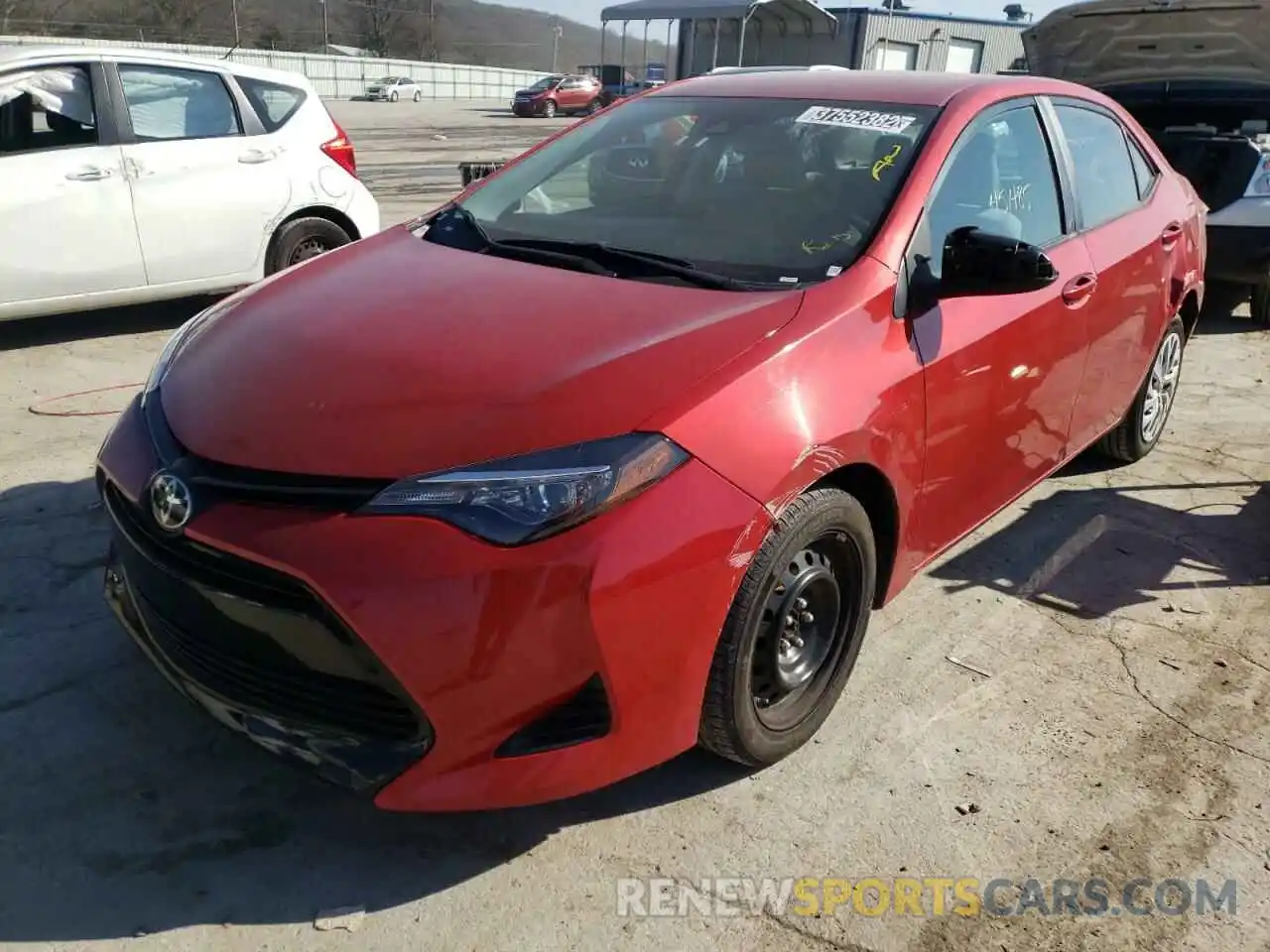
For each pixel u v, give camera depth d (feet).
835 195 10.05
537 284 9.18
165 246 19.90
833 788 8.84
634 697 7.29
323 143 22.45
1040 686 10.39
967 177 10.61
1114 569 12.82
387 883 7.68
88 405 16.65
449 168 53.26
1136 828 8.56
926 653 10.88
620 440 7.17
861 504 9.16
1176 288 14.64
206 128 20.56
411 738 7.09
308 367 8.05
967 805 8.71
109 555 9.44
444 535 6.76
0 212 17.87
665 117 12.00
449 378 7.65
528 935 7.29
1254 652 11.17
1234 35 22.38
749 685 8.15
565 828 8.29
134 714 9.32
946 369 9.48
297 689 7.34
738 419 7.61
